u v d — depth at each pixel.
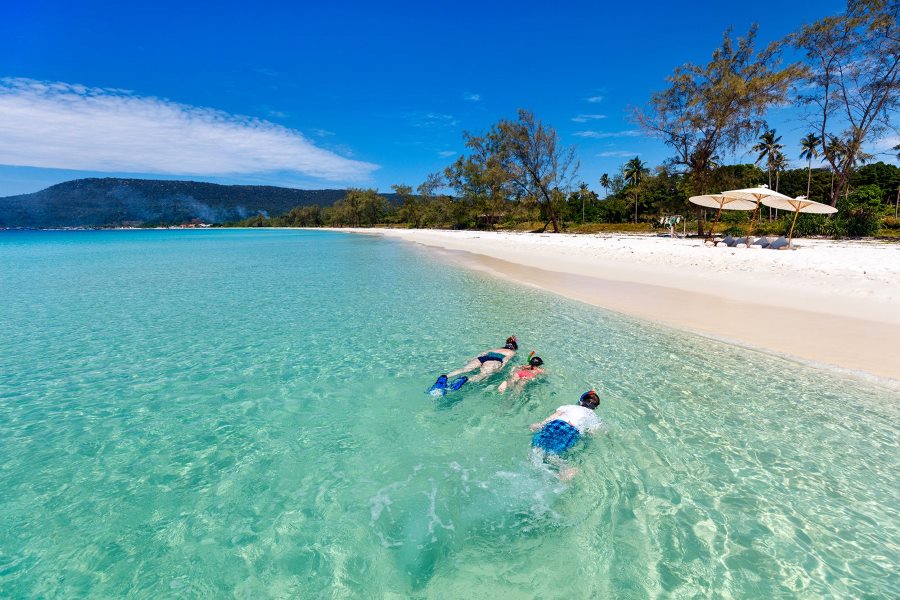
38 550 3.90
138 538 4.05
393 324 11.62
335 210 137.12
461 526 4.08
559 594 3.33
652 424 5.93
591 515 4.21
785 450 5.26
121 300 15.61
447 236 57.66
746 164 52.03
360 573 3.59
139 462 5.29
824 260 16.69
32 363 8.88
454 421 6.14
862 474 4.76
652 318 11.32
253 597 3.39
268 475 4.98
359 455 5.35
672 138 32.34
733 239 25.94
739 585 3.40
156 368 8.54
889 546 3.77
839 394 6.64
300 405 6.79
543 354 8.83
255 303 14.76
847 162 30.59
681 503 4.36
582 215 90.00
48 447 5.64
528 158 48.16
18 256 37.84
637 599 3.28
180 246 52.19
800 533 3.94
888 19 25.56
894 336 8.74
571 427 5.45
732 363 8.06
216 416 6.47
